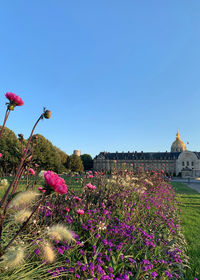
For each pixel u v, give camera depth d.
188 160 111.56
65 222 3.52
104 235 3.80
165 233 4.92
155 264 3.34
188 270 4.09
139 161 115.44
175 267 3.83
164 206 8.38
